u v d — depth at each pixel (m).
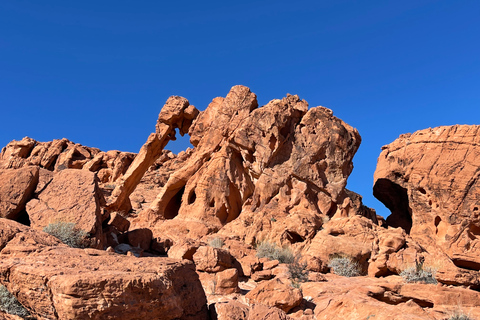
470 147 31.84
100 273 9.38
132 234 18.91
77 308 8.62
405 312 13.34
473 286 16.62
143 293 9.35
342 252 23.27
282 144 29.80
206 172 29.53
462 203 30.80
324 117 30.73
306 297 15.55
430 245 29.70
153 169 51.22
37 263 10.16
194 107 33.69
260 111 30.06
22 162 50.25
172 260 11.56
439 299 15.34
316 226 25.70
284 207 27.70
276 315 11.30
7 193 15.92
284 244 24.42
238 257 19.62
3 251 11.40
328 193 28.97
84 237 15.09
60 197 16.27
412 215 32.31
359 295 14.93
